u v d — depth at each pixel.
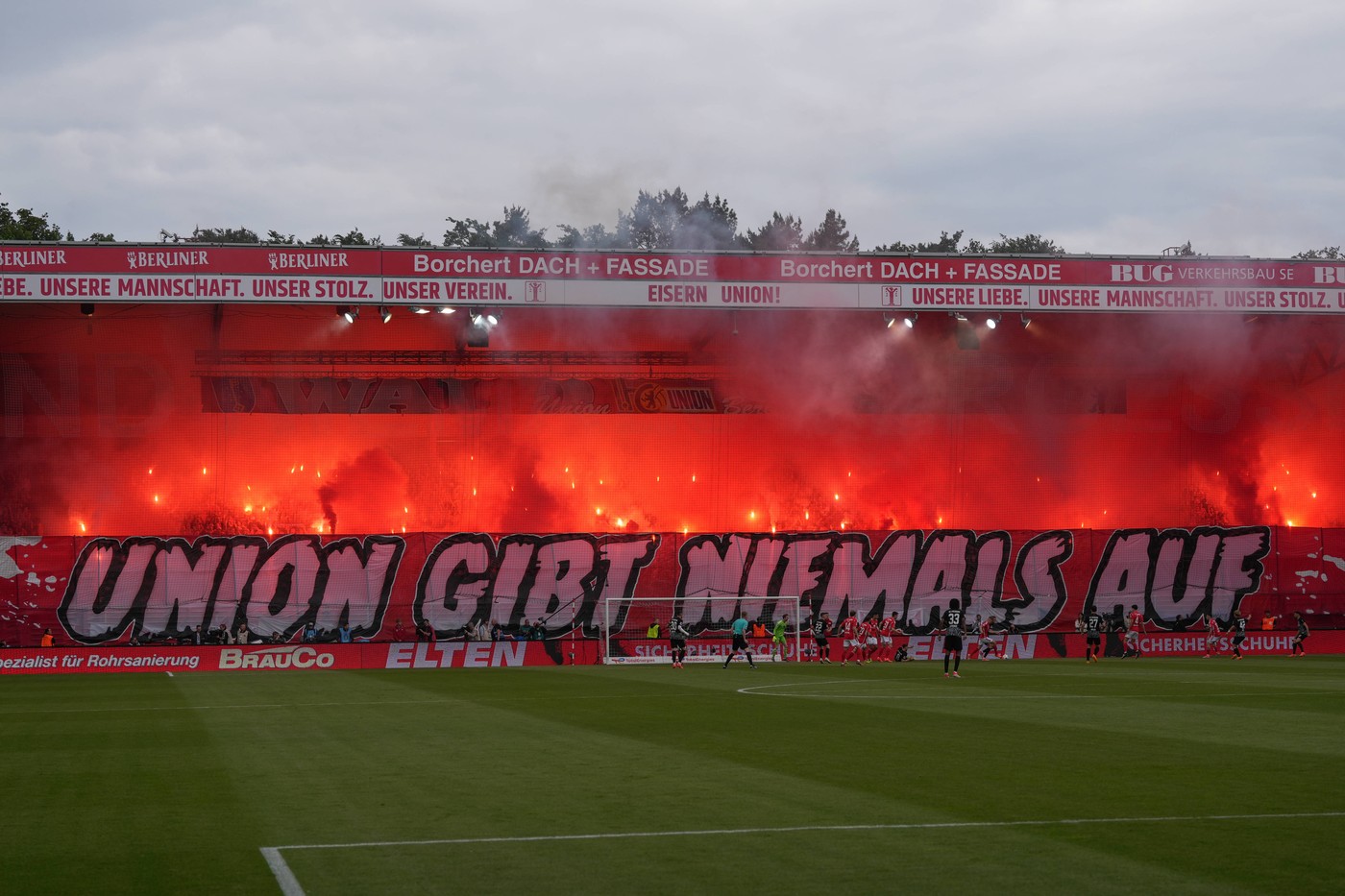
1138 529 52.47
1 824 12.35
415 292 46.22
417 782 14.80
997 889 9.45
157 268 44.91
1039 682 32.41
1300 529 52.78
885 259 48.53
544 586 50.00
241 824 12.20
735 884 9.65
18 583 46.91
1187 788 13.84
